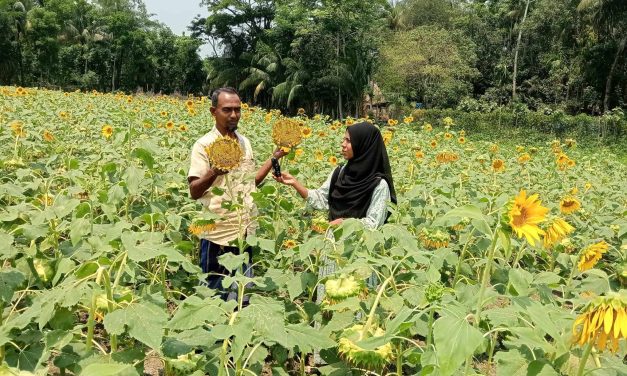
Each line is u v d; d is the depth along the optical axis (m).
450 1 45.38
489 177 7.15
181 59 59.50
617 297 1.58
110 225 3.35
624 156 22.66
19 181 4.38
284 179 3.75
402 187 5.92
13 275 2.43
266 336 1.91
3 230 2.88
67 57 57.31
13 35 50.25
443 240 3.27
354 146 3.42
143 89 60.44
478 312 1.94
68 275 2.50
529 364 1.90
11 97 15.11
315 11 34.81
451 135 10.15
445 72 34.97
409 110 30.58
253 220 3.58
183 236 4.39
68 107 13.71
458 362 1.56
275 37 43.44
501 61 39.94
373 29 36.78
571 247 4.18
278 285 2.96
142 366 2.10
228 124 3.62
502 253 3.77
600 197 6.70
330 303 2.37
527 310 1.88
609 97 35.97
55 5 54.47
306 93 38.19
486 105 27.89
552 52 38.19
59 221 3.74
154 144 3.78
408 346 2.68
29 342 2.34
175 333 2.39
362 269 2.46
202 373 2.05
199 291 2.81
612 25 31.42
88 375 1.41
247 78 44.00
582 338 1.66
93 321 2.05
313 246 2.76
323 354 2.42
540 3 37.06
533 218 1.83
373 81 37.97
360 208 3.41
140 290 3.18
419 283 2.68
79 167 5.19
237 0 47.72
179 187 4.75
